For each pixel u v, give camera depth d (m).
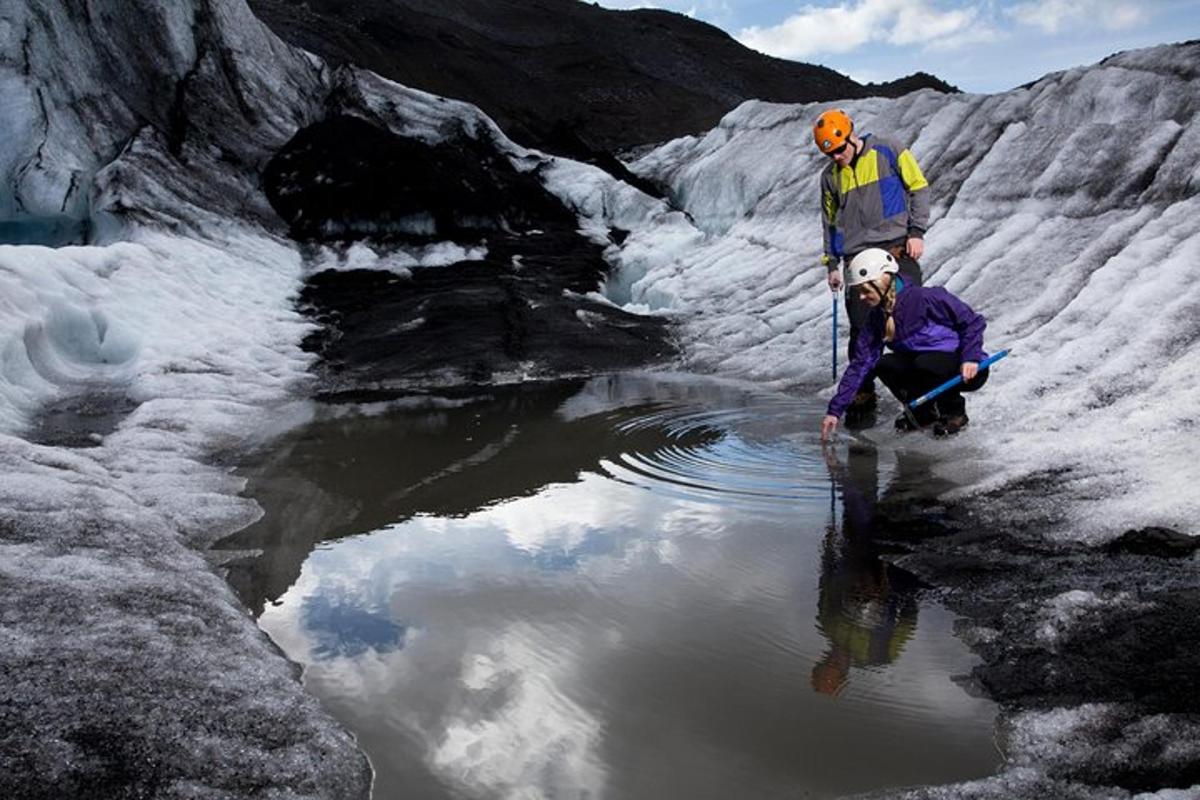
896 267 5.06
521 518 4.56
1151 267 6.45
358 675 3.11
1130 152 7.77
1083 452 4.69
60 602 3.19
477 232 11.98
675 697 2.96
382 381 7.54
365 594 3.73
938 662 3.12
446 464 5.45
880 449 5.44
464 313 9.16
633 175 15.15
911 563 3.87
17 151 9.50
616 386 7.45
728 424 6.15
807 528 4.30
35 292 6.90
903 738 2.72
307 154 11.45
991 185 8.59
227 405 6.50
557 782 2.56
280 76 12.87
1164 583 3.38
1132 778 2.41
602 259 12.09
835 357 6.68
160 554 3.78
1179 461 4.32
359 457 5.58
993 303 7.06
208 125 11.31
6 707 2.57
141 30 11.25
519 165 14.65
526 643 3.32
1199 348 5.43
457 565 4.02
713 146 14.17
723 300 9.79
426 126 14.03
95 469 4.79
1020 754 2.59
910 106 10.66
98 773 2.40
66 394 6.46
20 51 9.71
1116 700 2.75
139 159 9.96
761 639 3.30
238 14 12.59
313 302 9.35
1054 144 8.45
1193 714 2.62
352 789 2.51
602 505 4.70
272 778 2.48
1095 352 5.80
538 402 6.95
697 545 4.16
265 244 10.34
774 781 2.54
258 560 4.08
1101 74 8.55
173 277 8.49
